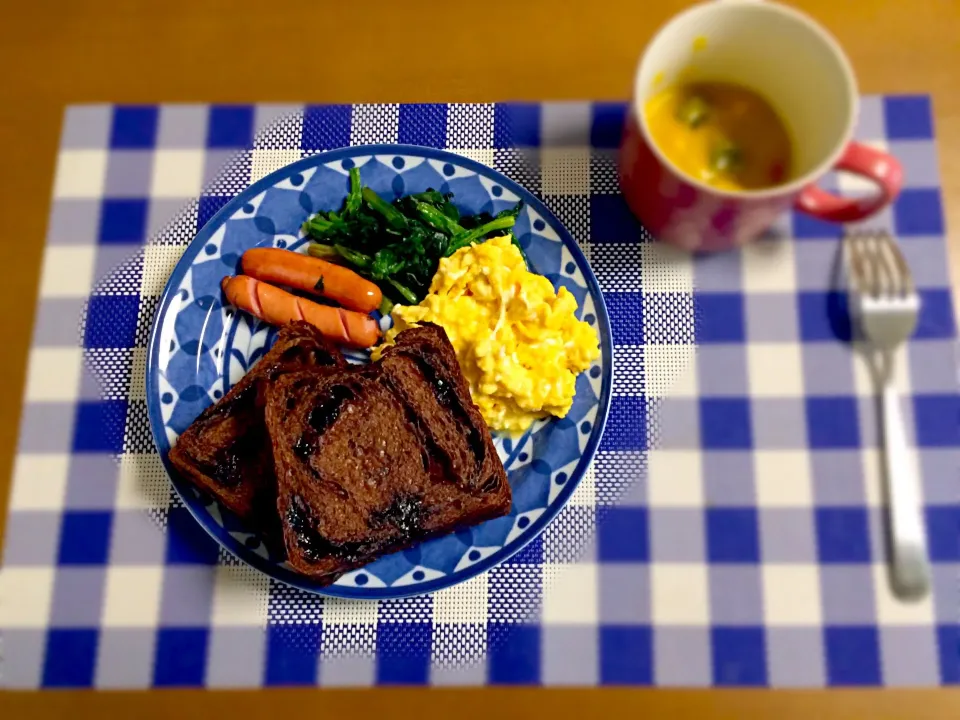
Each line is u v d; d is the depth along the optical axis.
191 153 0.47
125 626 0.42
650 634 0.42
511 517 0.42
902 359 0.45
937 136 0.47
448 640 0.42
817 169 0.35
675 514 0.43
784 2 0.48
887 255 0.46
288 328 0.42
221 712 0.41
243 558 0.40
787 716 0.42
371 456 0.40
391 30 0.48
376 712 0.41
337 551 0.39
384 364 0.41
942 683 0.42
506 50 0.47
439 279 0.43
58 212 0.46
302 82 0.47
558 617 0.42
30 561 0.42
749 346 0.45
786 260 0.46
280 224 0.45
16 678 0.41
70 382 0.44
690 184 0.36
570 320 0.42
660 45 0.36
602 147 0.47
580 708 0.42
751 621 0.42
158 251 0.46
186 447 0.40
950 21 0.47
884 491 0.44
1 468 0.43
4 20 0.48
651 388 0.45
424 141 0.47
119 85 0.47
